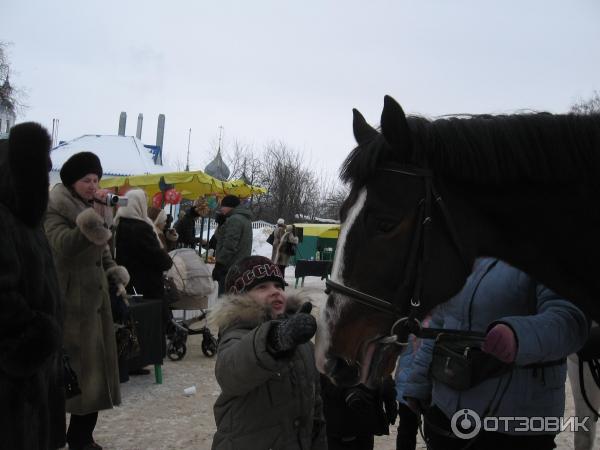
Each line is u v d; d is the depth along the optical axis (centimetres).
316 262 1597
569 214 202
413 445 348
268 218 3058
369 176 198
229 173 3119
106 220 393
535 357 200
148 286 579
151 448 408
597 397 349
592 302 206
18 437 193
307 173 3127
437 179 200
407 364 313
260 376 199
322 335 192
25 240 211
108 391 378
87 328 378
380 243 192
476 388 227
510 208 203
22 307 193
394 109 192
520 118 209
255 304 224
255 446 213
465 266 196
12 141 212
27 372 192
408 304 190
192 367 647
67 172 385
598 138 200
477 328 230
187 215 1078
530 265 208
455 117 216
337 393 289
